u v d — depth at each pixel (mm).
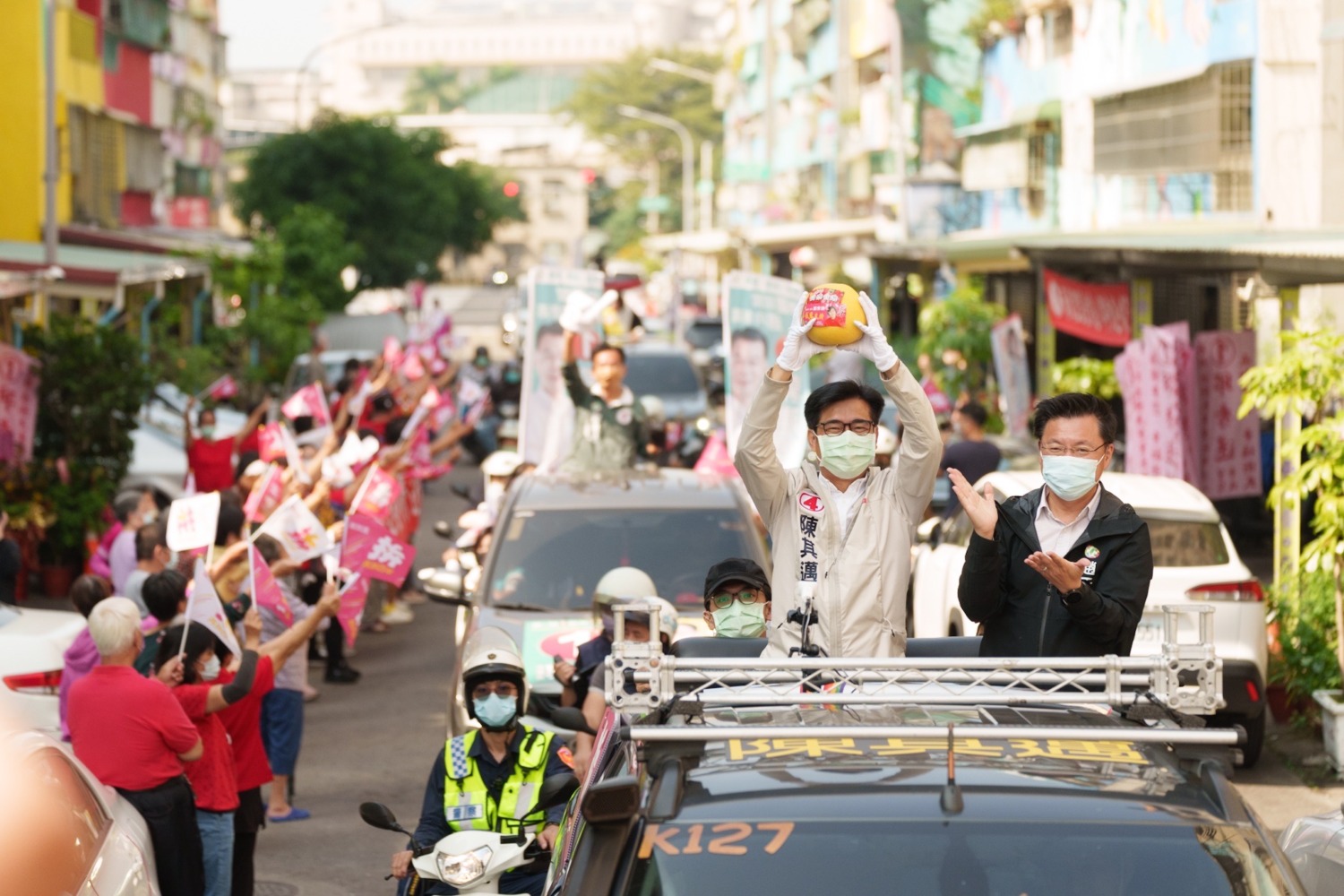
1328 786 10828
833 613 5930
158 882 7523
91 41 42469
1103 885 3801
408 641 17438
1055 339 25281
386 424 18922
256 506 12016
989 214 36000
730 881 3846
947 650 6039
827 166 56688
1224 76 23797
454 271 140875
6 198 34188
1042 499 5422
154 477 20719
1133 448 15914
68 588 19344
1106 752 4227
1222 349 17094
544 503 11203
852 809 3959
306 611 10766
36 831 5418
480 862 5980
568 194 154125
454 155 162250
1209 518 11273
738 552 10805
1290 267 14430
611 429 13344
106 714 7520
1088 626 5094
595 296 14742
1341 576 11672
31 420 18469
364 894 9180
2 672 10461
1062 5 31688
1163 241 18828
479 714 6605
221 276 36938
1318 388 11883
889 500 6047
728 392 13750
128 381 19453
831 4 54906
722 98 84438
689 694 4473
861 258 44188
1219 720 11250
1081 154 30734
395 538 8820
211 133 64188
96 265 28016
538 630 9969
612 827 3947
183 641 8352
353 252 47375
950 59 42844
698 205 116438
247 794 8680
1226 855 3850
